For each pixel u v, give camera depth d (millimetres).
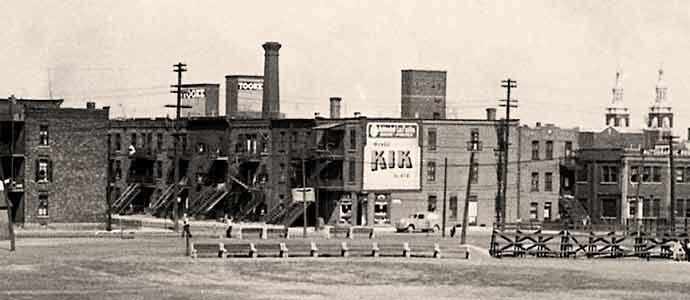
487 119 161000
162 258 101750
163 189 180375
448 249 115062
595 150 164875
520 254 111438
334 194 157125
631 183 163000
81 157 149250
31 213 146500
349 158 155625
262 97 179250
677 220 164625
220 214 170625
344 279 87938
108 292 78250
